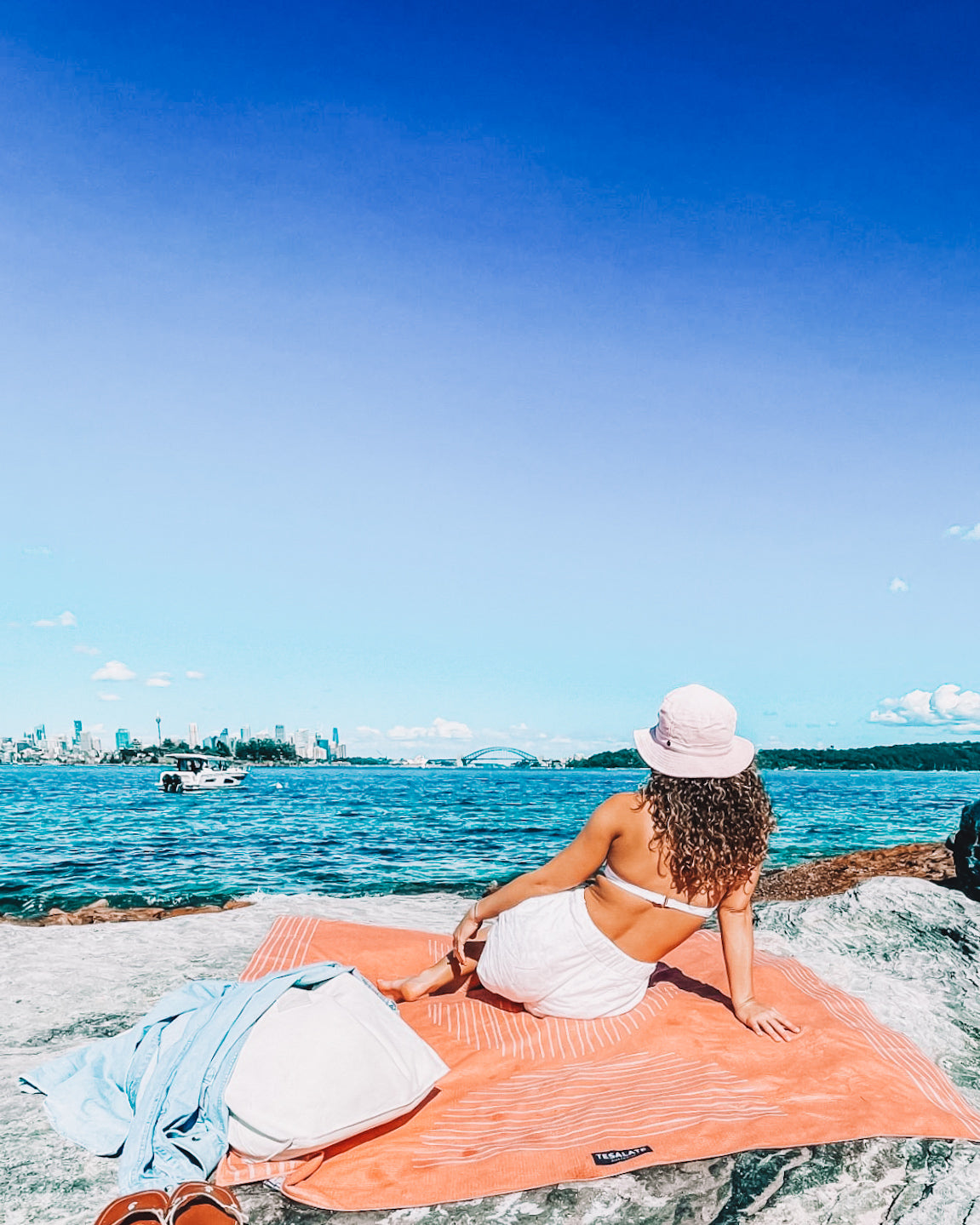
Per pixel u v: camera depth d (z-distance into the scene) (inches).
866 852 471.8
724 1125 113.4
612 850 141.4
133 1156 102.3
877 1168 107.9
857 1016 150.9
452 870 698.2
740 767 138.6
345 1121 106.1
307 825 1300.4
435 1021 148.0
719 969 168.1
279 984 115.1
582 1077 127.6
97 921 369.1
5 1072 131.9
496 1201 102.3
